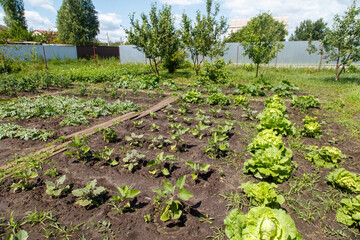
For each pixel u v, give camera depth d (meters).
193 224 2.52
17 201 2.87
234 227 2.08
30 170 3.21
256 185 2.76
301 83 11.79
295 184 3.22
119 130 5.19
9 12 38.72
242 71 16.81
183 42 14.72
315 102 7.32
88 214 2.65
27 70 14.72
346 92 9.52
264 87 10.59
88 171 3.53
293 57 21.38
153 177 3.39
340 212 2.64
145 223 2.52
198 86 11.23
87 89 9.99
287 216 2.01
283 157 3.40
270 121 4.92
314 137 4.97
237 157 3.98
